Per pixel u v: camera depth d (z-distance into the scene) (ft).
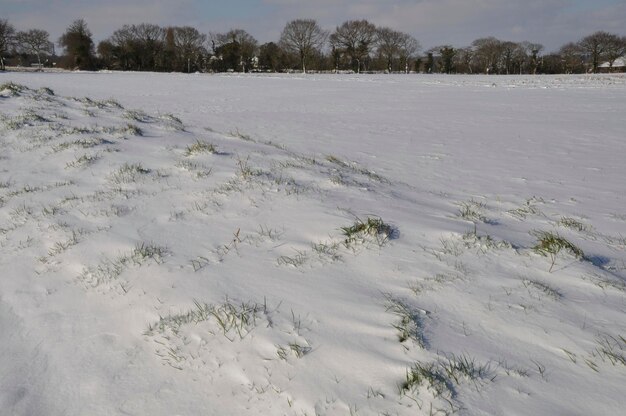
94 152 28.12
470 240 15.06
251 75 223.30
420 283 12.51
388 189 23.07
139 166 25.05
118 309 12.71
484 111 69.00
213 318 11.40
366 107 78.13
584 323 10.53
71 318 12.64
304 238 15.75
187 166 24.63
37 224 18.83
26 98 49.37
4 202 21.58
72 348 11.41
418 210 19.11
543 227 18.57
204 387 9.54
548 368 9.11
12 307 13.50
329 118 63.00
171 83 149.89
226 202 19.45
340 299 11.91
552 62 348.18
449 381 8.81
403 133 48.49
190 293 12.74
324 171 24.85
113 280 13.98
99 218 18.69
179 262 14.49
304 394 8.89
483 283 12.41
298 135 47.14
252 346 10.33
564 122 54.65
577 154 35.76
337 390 8.88
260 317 11.31
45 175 25.21
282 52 313.94
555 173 29.66
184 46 320.50
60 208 20.20
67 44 304.91
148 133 34.32
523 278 12.67
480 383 8.73
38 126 35.60
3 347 11.69
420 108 75.15
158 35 324.80
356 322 10.88
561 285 12.32
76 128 34.63
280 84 146.92
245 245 15.49
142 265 14.48
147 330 11.64
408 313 11.05
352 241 15.08
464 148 39.19
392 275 13.01
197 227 17.22
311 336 10.49
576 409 8.05
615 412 7.95
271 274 13.47
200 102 89.45
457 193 24.98
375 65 350.23
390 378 9.05
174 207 19.36
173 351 10.64
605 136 43.80
